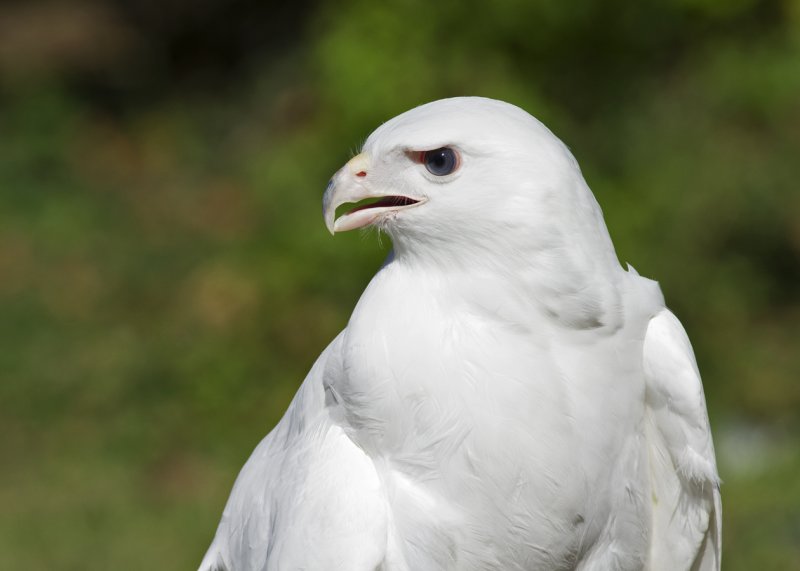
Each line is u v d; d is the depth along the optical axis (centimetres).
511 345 459
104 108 2180
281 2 2148
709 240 1334
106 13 2423
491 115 464
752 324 1369
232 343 1317
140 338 1419
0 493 1148
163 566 1002
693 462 491
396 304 469
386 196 479
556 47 1194
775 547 962
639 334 477
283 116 1916
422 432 461
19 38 2367
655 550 522
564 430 460
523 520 464
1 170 1894
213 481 1154
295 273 1270
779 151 1351
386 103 1142
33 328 1455
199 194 1870
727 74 1356
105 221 1789
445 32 1170
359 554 459
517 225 455
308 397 501
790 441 1162
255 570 513
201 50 2270
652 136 1284
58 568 1001
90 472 1184
